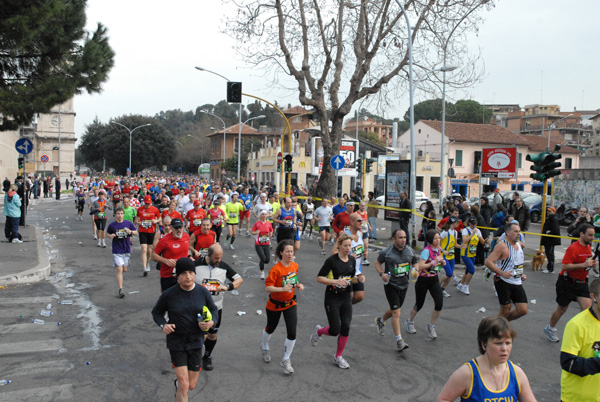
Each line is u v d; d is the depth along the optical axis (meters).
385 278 7.18
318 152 45.03
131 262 13.68
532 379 6.27
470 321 8.79
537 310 9.76
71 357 6.61
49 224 22.31
